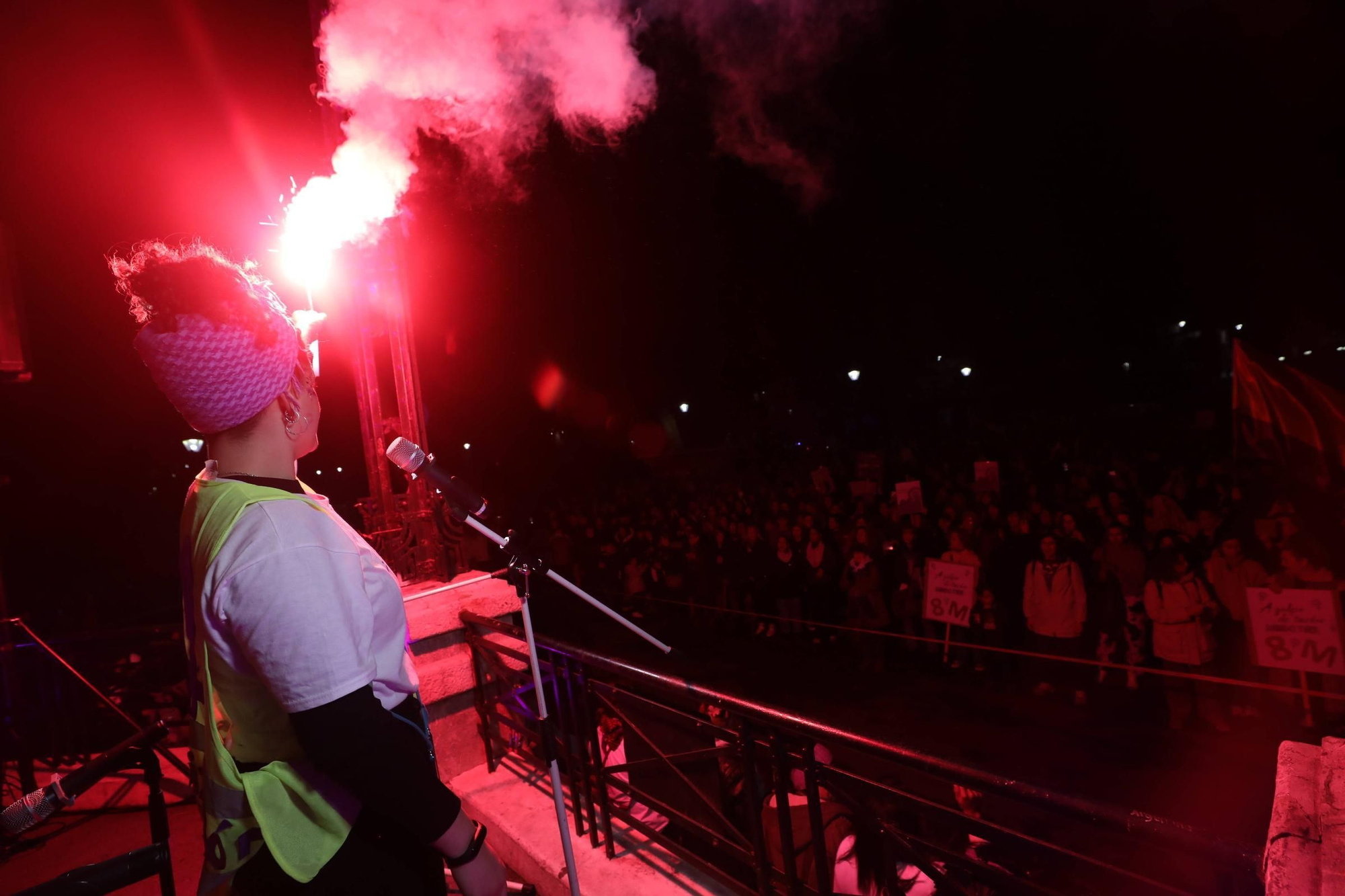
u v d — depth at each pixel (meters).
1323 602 5.54
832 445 22.12
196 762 1.23
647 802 2.85
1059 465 13.43
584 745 2.88
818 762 2.19
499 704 3.60
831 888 2.23
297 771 1.09
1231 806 5.49
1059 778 6.19
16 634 5.00
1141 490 9.70
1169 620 6.59
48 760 5.10
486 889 1.08
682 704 5.67
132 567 24.38
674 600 12.20
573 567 14.73
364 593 1.08
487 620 3.41
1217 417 16.55
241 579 0.98
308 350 1.26
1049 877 3.11
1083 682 7.53
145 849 1.51
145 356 1.08
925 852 2.01
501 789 3.43
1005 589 8.06
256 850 1.11
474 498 1.99
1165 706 6.98
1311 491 7.36
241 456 1.14
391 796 0.99
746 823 3.21
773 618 10.44
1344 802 1.20
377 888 1.12
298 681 0.96
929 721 7.53
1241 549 6.34
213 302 1.06
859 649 9.09
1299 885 1.08
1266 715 6.30
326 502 1.20
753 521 11.54
